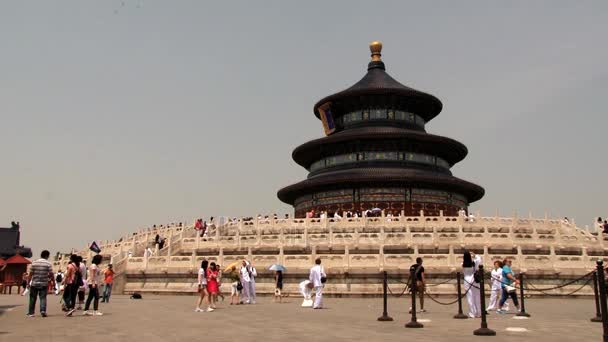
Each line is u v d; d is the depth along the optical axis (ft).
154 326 74.08
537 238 161.38
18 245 260.62
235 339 60.70
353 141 274.16
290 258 142.41
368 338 61.26
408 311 99.86
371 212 217.56
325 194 269.85
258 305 115.34
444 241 157.48
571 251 160.45
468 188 270.26
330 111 297.74
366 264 138.00
